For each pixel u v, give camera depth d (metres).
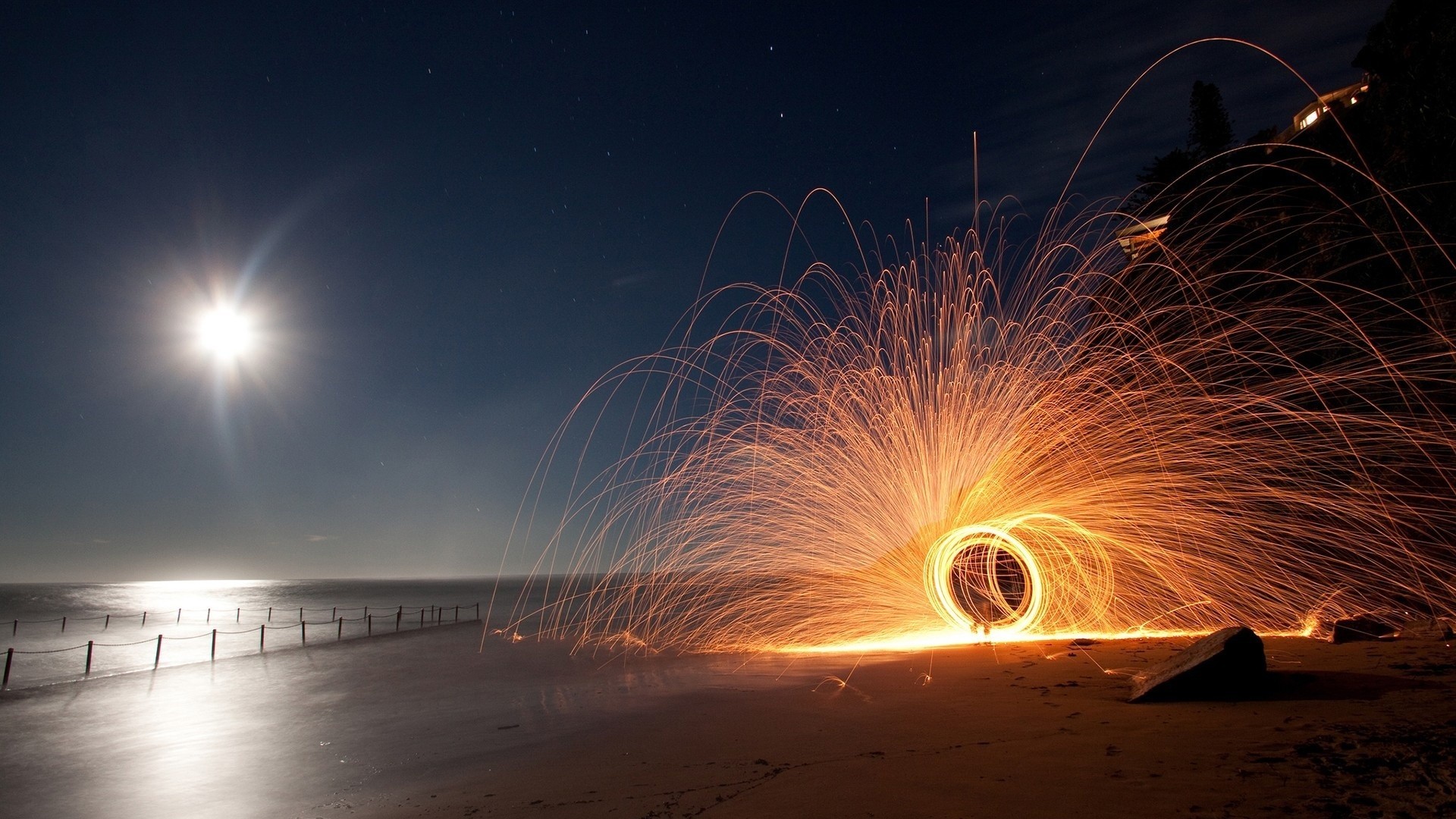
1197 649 5.88
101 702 12.20
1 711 11.52
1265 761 3.63
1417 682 5.28
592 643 19.08
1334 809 2.87
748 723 6.50
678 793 4.34
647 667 12.45
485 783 5.33
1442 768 3.20
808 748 5.25
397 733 8.12
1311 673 5.82
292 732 8.72
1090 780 3.64
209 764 7.21
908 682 7.86
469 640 22.89
